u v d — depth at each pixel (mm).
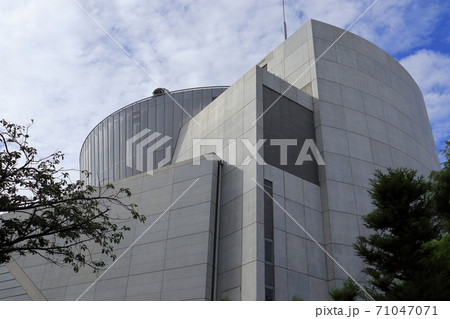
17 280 34062
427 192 19266
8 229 15234
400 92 42906
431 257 17031
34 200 15586
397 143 38469
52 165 16078
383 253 17859
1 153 15070
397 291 16469
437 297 15117
